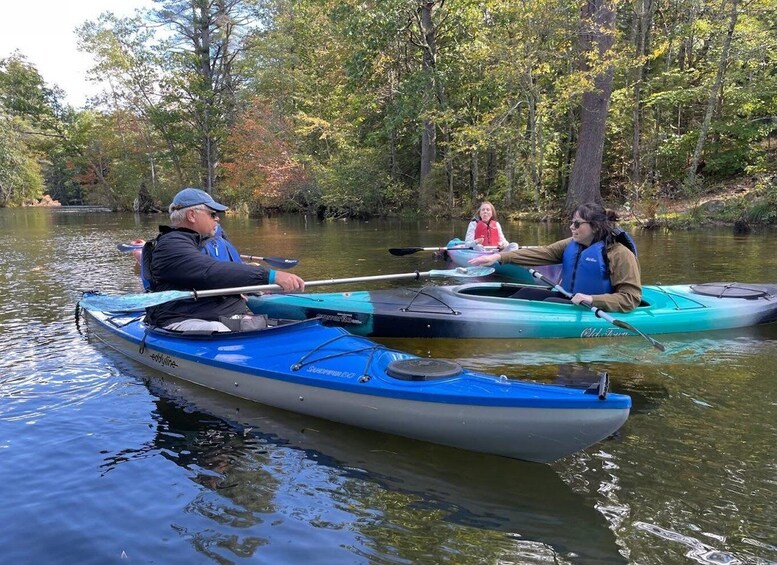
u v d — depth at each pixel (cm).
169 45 2845
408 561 201
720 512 226
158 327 413
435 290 503
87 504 237
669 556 202
